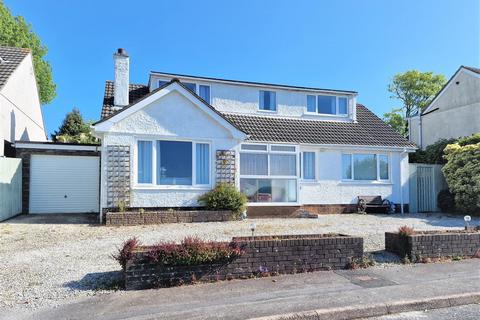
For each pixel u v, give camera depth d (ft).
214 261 21.70
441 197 61.77
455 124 82.12
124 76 54.29
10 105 56.85
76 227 40.11
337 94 67.15
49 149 55.42
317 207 57.88
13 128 58.65
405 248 26.76
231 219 46.11
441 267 24.98
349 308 17.33
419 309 18.30
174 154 46.80
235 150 49.14
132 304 17.89
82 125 119.44
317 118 65.87
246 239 24.84
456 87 82.33
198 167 47.73
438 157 70.85
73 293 19.53
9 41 98.43
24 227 40.09
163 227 40.11
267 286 20.67
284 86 63.62
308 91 65.31
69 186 56.13
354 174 60.49
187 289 20.17
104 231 37.40
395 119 149.07
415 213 60.18
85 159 56.80
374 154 61.82
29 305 17.87
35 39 111.86
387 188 61.52
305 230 38.45
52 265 24.58
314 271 23.72
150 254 20.44
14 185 50.21
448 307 18.75
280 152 52.75
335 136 60.49
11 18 101.71
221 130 48.65
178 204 46.21
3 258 26.45
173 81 46.32
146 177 45.42
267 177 51.85
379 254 27.71
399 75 150.20
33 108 72.95
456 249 27.55
